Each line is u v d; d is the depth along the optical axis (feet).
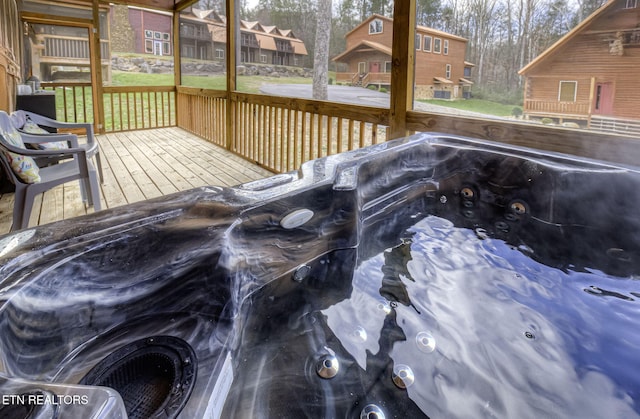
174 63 24.76
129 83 28.04
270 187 4.69
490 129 7.37
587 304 4.57
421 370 3.55
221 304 3.88
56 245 3.08
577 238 5.71
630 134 5.97
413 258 5.55
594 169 5.57
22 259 2.89
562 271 5.23
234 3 16.35
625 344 3.94
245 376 3.41
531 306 4.53
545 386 3.44
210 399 2.93
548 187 5.97
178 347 3.38
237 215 4.05
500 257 5.60
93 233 3.27
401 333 4.03
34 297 2.74
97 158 12.71
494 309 4.47
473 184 6.86
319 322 4.16
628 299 4.66
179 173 14.21
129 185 12.59
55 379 2.81
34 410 1.70
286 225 4.53
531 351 3.84
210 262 3.81
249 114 15.93
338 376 3.44
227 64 17.16
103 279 3.21
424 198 7.20
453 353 3.78
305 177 5.08
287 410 3.08
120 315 3.36
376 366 3.57
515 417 3.14
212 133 20.33
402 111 8.89
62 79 23.08
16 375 2.50
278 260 4.53
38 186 8.05
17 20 19.26
